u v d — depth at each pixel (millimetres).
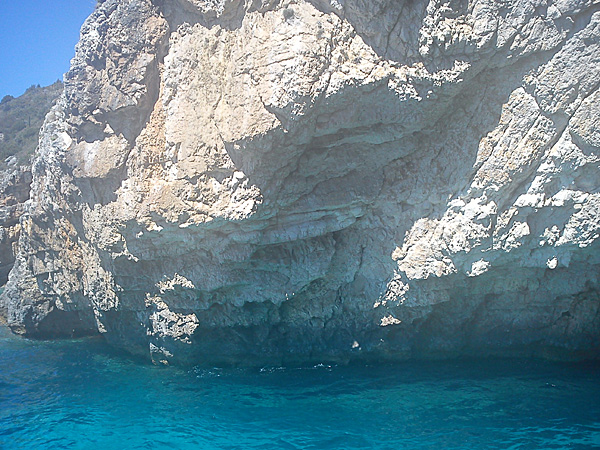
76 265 17359
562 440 10461
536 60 10570
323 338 15227
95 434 11891
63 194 15766
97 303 16625
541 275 13258
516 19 10273
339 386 13656
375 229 13625
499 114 11227
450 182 12117
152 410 12930
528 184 11328
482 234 11766
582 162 10625
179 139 12758
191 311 14906
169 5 12898
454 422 11359
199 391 13891
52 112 18156
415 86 10953
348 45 10859
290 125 11039
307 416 12008
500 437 10648
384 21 10523
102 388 14734
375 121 11633
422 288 13453
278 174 12227
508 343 15031
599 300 13945
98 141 13727
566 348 14688
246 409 12570
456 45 10461
